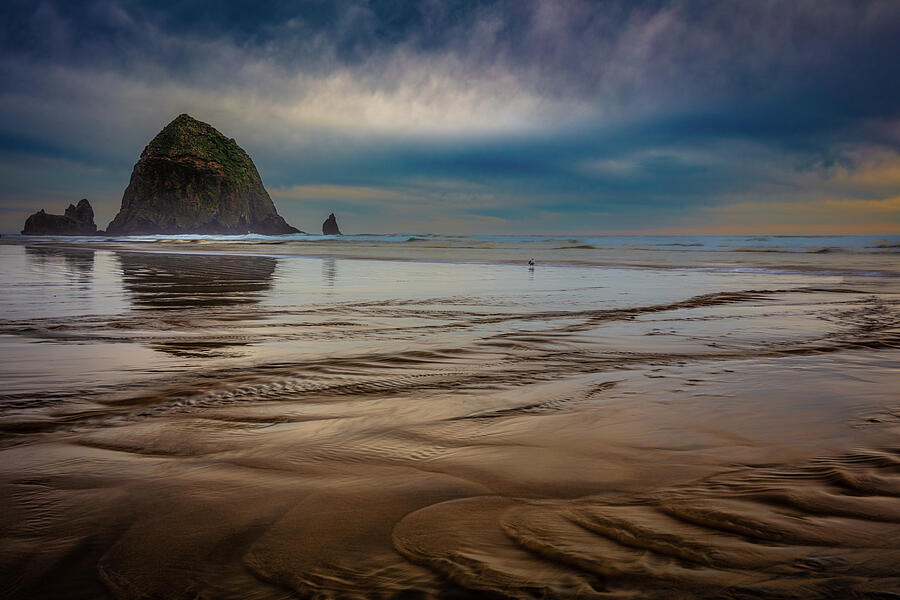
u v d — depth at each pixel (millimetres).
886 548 2012
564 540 2125
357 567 1956
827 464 3018
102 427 3740
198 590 1833
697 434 3598
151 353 6426
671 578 1821
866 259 31125
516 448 3316
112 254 38469
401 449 3299
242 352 6496
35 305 10922
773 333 7969
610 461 3088
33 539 2188
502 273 21234
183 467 2996
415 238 99188
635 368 5750
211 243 73812
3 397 4488
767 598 1679
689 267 25359
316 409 4207
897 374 5453
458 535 2188
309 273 20922
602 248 49875
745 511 2377
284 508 2463
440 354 6438
